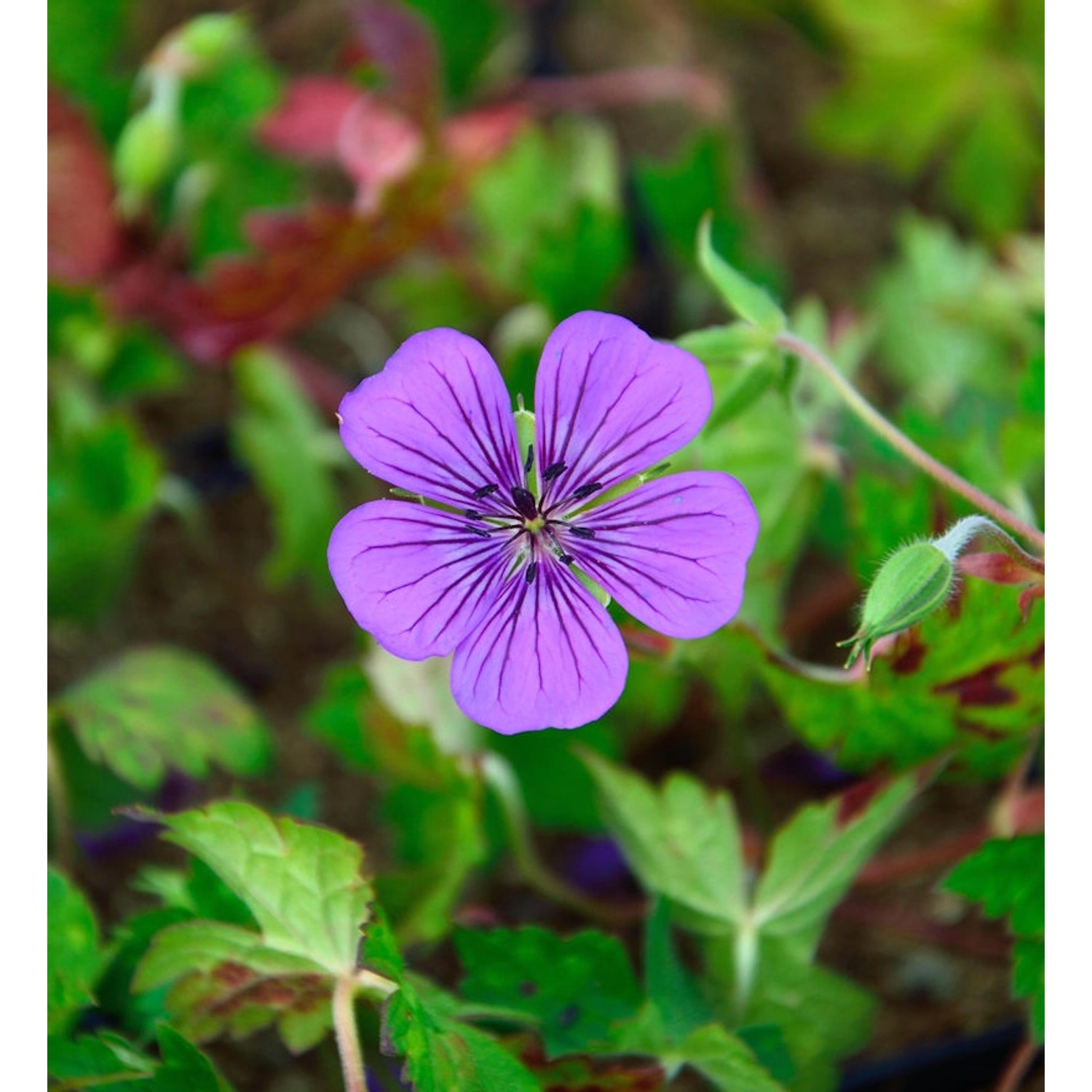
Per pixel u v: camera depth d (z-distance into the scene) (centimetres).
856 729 28
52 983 26
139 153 33
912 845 33
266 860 25
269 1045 30
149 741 29
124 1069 26
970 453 29
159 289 34
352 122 34
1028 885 27
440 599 25
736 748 31
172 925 26
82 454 32
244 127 36
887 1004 31
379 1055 27
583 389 25
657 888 28
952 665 27
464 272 36
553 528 25
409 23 32
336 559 25
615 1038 26
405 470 25
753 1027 27
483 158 34
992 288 34
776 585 30
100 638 35
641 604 25
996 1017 31
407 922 28
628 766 33
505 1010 26
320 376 36
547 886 30
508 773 29
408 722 28
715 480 25
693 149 35
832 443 30
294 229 32
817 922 28
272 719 34
